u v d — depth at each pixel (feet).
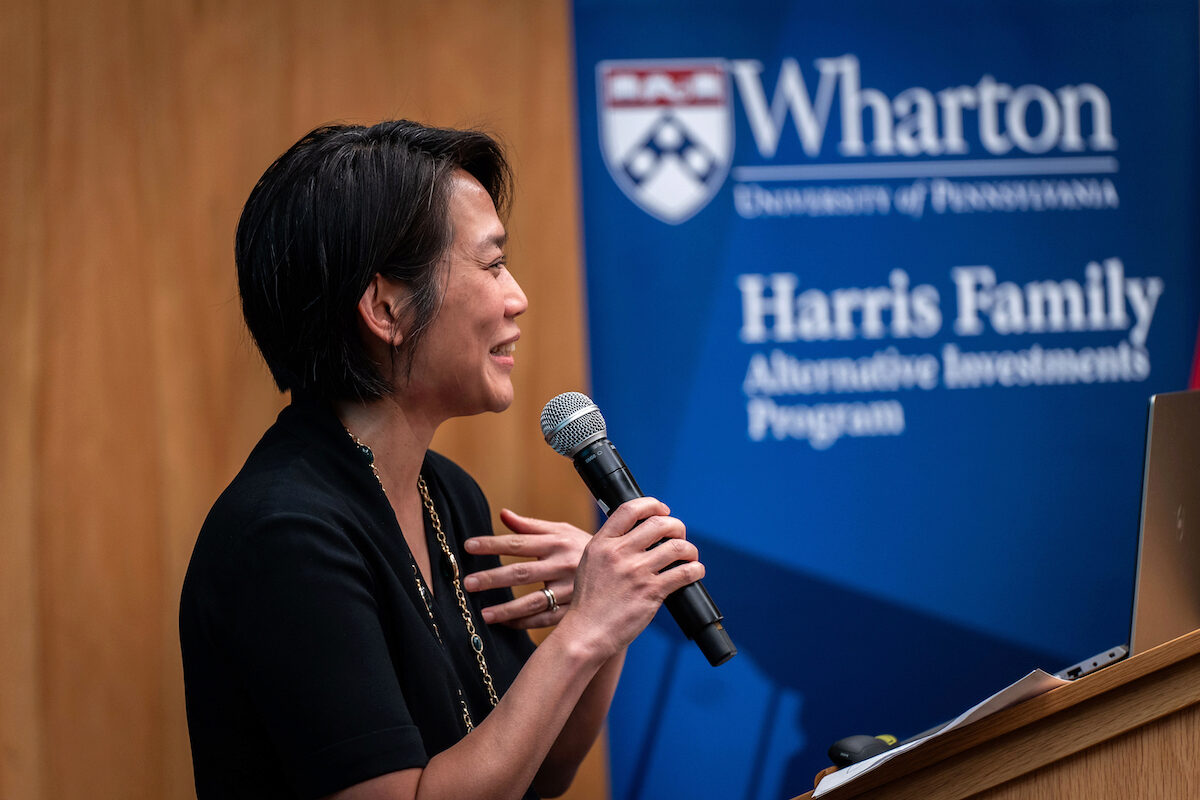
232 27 31.45
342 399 13.78
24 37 30.68
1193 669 10.72
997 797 11.18
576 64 32.78
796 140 33.55
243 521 12.17
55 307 30.66
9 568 30.27
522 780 11.85
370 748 11.32
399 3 32.09
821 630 33.45
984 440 34.17
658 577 12.76
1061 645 34.24
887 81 33.81
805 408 33.55
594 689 15.94
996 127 34.27
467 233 13.60
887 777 11.43
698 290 33.17
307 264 12.98
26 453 30.42
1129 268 34.65
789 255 33.50
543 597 15.79
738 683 33.01
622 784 32.55
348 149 13.23
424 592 13.64
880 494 33.76
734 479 33.27
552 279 32.50
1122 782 10.96
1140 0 34.60
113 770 30.50
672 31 33.06
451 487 16.33
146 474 30.89
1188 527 13.93
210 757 12.53
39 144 30.68
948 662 33.88
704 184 33.19
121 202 30.94
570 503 32.48
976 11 34.12
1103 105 34.55
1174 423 13.96
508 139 32.40
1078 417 34.45
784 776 33.09
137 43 31.09
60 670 30.40
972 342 34.17
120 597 30.68
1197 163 34.81
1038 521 34.30
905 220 33.91
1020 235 34.32
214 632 12.09
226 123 31.37
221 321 31.24
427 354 13.47
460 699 13.69
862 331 33.76
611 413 32.91
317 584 11.75
